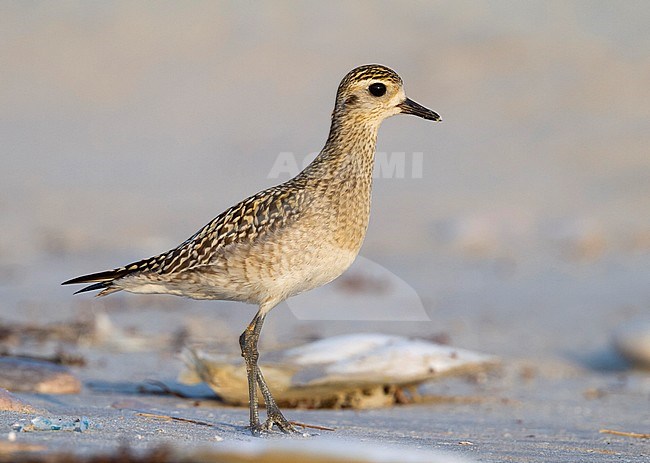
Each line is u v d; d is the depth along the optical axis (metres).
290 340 13.90
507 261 18.92
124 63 33.44
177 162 26.00
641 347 13.72
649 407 11.53
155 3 37.34
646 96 28.27
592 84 28.91
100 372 12.07
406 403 11.31
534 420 10.51
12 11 37.41
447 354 11.30
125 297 16.66
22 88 32.09
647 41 31.34
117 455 6.09
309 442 6.98
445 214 21.44
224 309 16.25
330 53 32.44
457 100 28.34
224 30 34.91
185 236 20.34
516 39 31.64
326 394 10.89
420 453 6.68
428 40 32.19
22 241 19.84
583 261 18.83
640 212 21.28
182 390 11.05
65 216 21.70
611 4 33.78
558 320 15.85
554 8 33.78
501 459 7.69
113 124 29.20
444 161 24.72
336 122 9.62
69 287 17.06
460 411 10.98
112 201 22.91
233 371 10.40
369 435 8.62
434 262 18.84
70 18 36.81
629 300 16.72
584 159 24.66
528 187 22.97
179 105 30.27
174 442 7.16
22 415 8.05
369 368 10.84
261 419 9.29
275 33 34.25
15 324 14.36
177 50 34.06
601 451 8.45
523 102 28.14
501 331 15.27
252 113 29.20
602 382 12.98
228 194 23.42
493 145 25.69
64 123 29.39
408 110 9.74
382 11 34.62
